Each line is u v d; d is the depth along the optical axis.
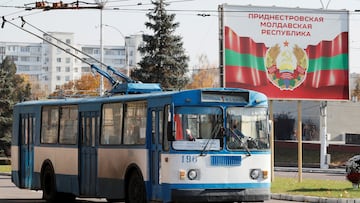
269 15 40.53
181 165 20.22
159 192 20.84
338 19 41.19
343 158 75.50
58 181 26.95
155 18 68.38
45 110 28.19
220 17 40.47
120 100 23.41
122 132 23.11
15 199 29.11
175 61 68.00
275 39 40.62
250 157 20.80
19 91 115.50
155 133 21.33
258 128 21.06
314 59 40.91
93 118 25.02
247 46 40.34
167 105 20.69
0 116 77.25
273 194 29.52
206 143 20.45
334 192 29.55
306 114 96.62
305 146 79.25
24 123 29.67
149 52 68.44
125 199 22.77
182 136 20.34
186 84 68.81
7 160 68.31
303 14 40.88
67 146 26.39
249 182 20.73
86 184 25.31
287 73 40.66
